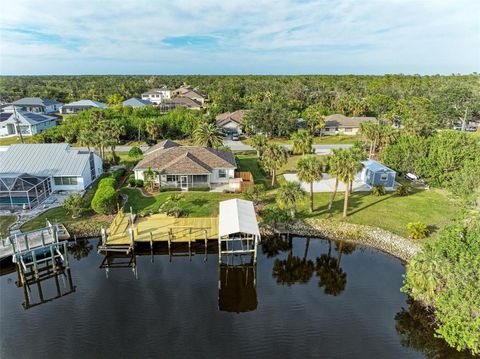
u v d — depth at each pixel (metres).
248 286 28.11
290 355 20.19
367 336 21.94
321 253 33.12
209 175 45.75
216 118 91.31
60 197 42.41
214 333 22.06
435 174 46.59
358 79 196.75
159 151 51.94
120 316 23.88
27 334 22.00
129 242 32.03
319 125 83.75
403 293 26.53
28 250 28.72
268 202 41.12
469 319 19.59
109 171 53.84
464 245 22.16
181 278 29.19
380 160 55.72
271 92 119.94
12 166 44.22
